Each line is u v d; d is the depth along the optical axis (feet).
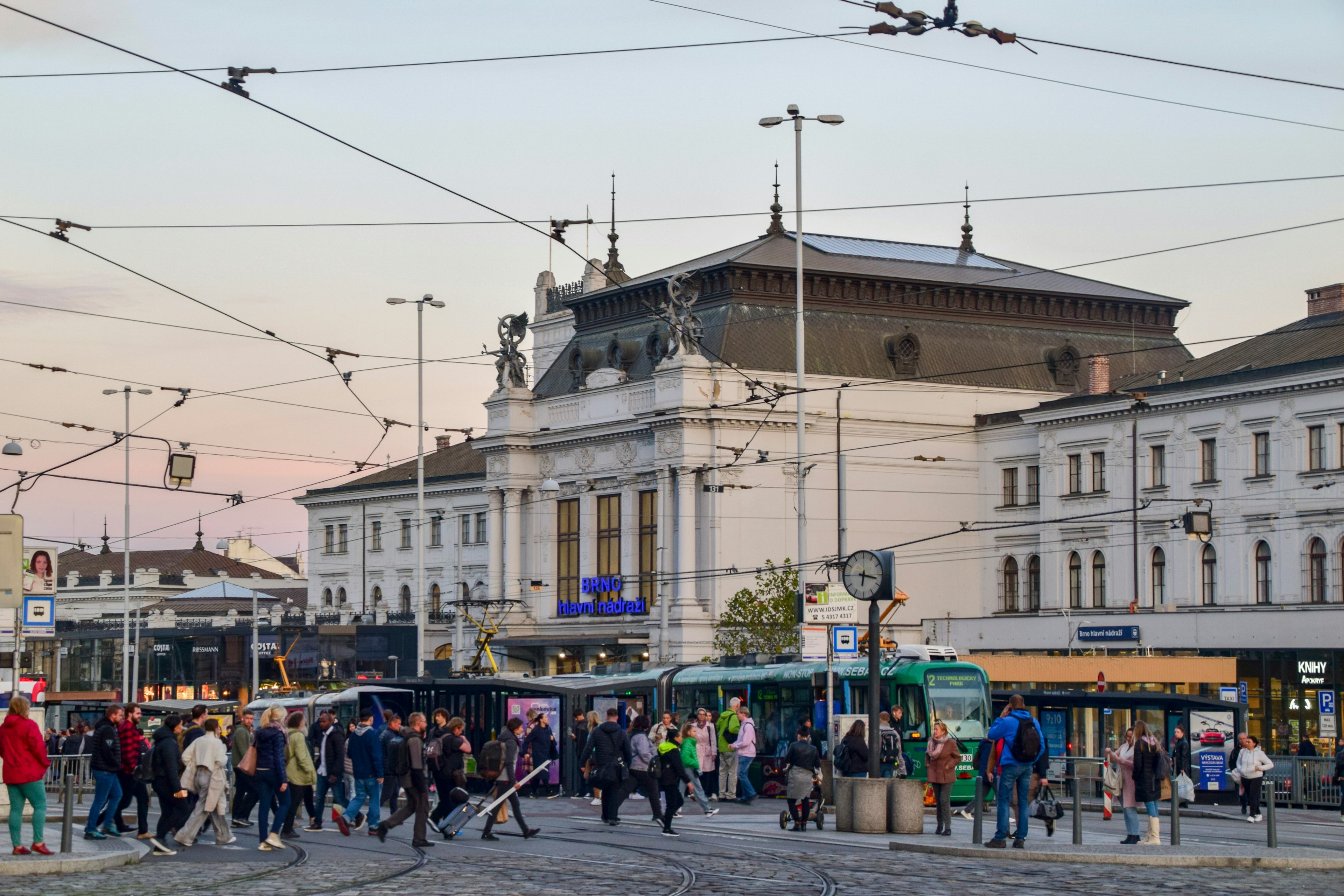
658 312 277.23
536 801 148.15
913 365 284.61
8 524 106.63
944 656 148.25
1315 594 230.48
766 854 91.20
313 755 124.77
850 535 275.80
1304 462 232.32
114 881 78.64
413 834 104.83
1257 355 247.50
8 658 105.81
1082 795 160.25
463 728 106.73
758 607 251.39
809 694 156.76
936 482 284.41
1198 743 157.58
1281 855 86.38
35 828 85.92
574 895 71.82
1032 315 300.61
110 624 430.61
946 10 89.04
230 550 563.89
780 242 291.79
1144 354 307.58
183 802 98.53
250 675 337.93
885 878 78.28
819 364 279.08
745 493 271.28
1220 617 217.56
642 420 279.49
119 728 100.58
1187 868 83.97
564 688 163.94
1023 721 90.02
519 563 311.88
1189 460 249.55
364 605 384.47
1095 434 264.93
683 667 177.78
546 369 383.24
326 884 76.89
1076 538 267.18
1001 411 289.94
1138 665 200.23
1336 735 198.29
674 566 274.77
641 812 130.00
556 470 308.81
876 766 106.93
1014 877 78.79
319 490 397.19
